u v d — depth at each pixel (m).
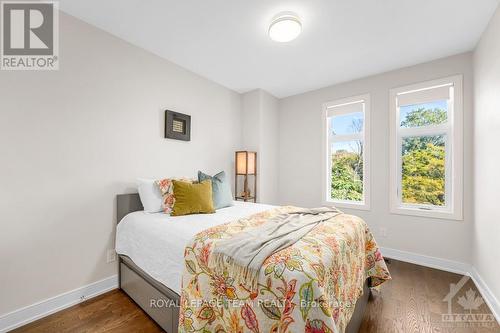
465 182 2.31
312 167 3.40
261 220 1.71
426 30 1.97
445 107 2.51
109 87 2.01
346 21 1.85
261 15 1.79
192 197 2.01
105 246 1.97
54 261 1.69
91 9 1.72
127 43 2.14
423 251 2.54
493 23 1.76
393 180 2.71
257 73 2.85
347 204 3.05
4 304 1.48
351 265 1.36
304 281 0.90
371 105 2.87
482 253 1.99
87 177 1.87
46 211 1.65
